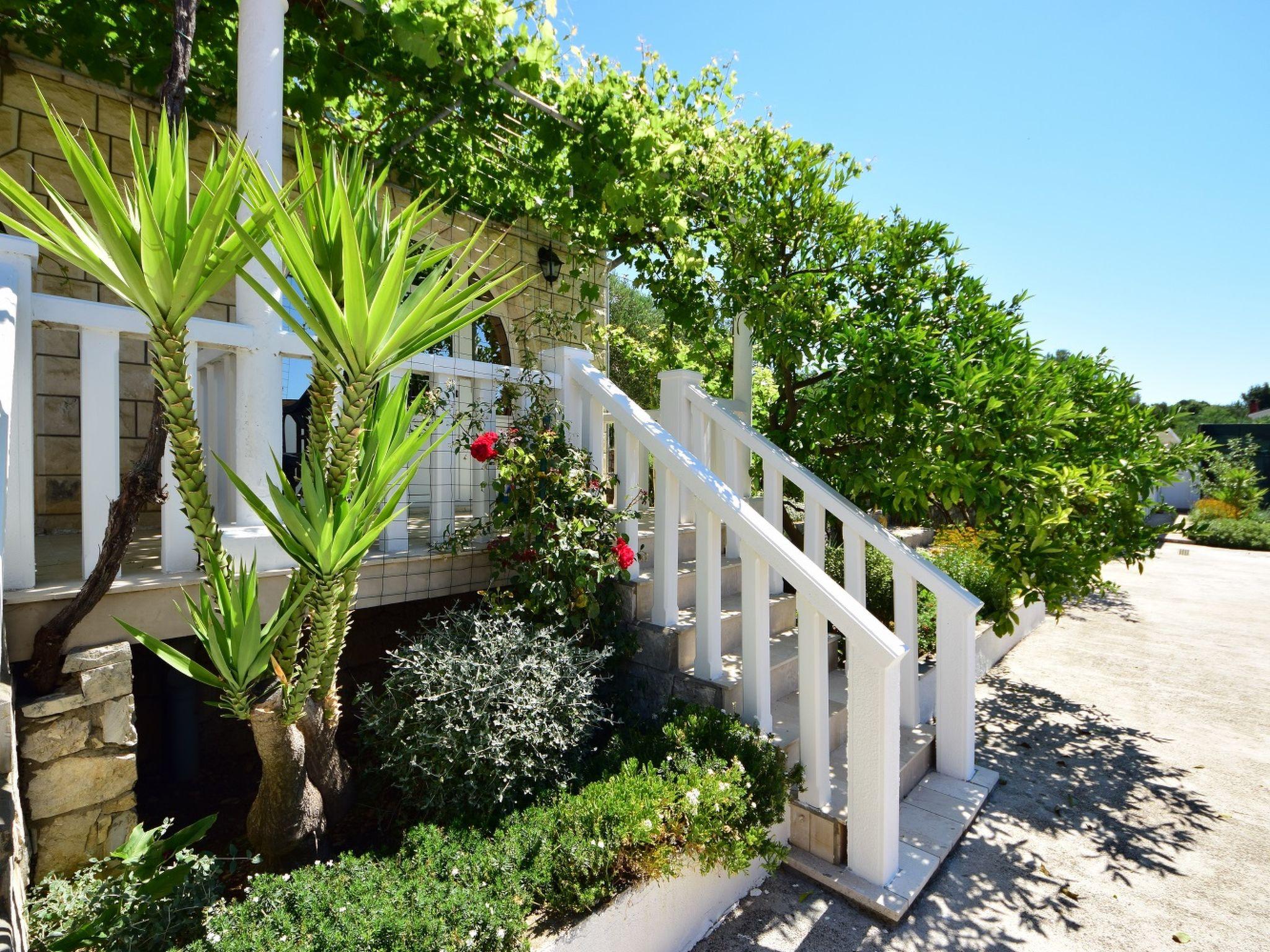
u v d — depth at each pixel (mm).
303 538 1557
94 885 1670
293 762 1887
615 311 15906
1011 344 3775
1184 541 15477
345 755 2900
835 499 3693
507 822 2037
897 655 2312
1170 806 3184
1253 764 3672
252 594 1589
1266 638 6559
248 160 1444
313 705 2064
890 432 3785
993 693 4863
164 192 1365
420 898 1591
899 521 9188
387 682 2410
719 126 4277
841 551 5309
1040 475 3393
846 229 4176
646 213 3986
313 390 1738
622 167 3723
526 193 5012
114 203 1262
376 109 4191
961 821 2877
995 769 3570
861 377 3764
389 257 1808
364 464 1722
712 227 4582
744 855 2154
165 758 2779
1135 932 2266
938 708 3367
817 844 2611
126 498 1681
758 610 2715
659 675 3018
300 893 1600
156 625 2084
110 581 1735
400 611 3434
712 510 2842
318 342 1595
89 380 1978
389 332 1562
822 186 4184
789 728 2918
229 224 1407
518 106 3629
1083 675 5312
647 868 1934
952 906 2391
